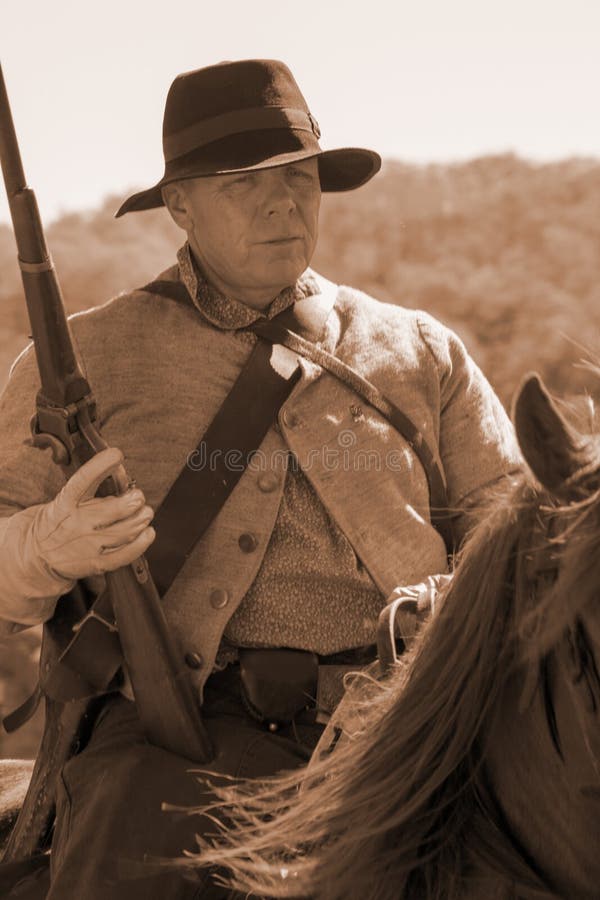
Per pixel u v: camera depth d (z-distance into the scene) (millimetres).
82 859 4152
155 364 4809
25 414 4746
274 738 4438
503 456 5133
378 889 3553
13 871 4480
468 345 47594
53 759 4711
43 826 4707
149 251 52719
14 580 4340
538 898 3410
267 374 4738
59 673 4566
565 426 3240
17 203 4285
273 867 3652
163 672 4297
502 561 3473
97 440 4371
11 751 24375
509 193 57812
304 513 4719
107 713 4617
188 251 4941
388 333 5016
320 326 4906
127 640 4328
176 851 4121
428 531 4844
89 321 4895
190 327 4844
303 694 4527
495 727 3545
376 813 3570
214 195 4742
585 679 3172
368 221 56781
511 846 3512
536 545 3363
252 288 4824
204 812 4113
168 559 4559
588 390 3445
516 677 3492
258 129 4699
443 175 60844
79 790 4383
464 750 3551
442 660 3566
